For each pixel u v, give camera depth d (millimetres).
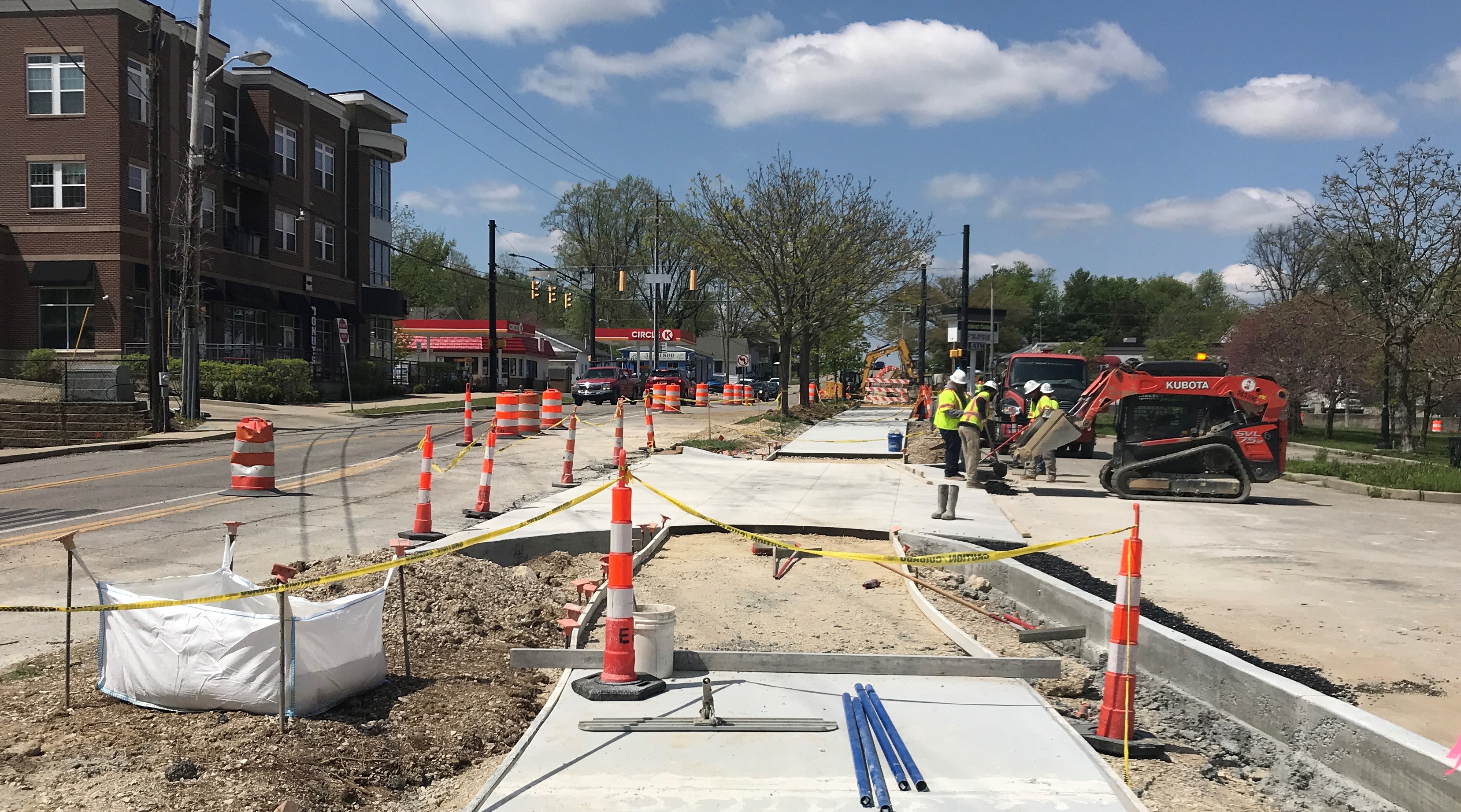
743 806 4371
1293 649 7312
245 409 30953
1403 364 30328
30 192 32719
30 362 30828
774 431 28234
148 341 28781
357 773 4742
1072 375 26438
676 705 5707
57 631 7195
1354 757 4953
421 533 10703
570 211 80500
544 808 4348
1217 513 15172
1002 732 5332
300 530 11453
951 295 99875
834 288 33938
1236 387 16609
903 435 24312
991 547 10734
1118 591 5527
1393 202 28859
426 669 6312
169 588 5801
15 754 4691
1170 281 126375
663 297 79750
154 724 5148
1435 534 13281
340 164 46188
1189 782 5051
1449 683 6527
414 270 88438
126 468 17531
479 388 57375
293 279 42250
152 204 24203
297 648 5273
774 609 8445
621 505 6008
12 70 32562
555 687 6195
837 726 5375
